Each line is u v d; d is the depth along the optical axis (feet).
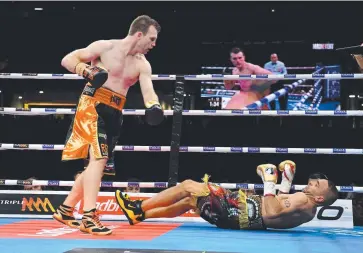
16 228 11.18
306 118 32.35
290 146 30.68
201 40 34.81
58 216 10.65
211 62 34.63
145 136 31.53
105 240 8.90
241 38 34.68
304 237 10.57
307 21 33.96
